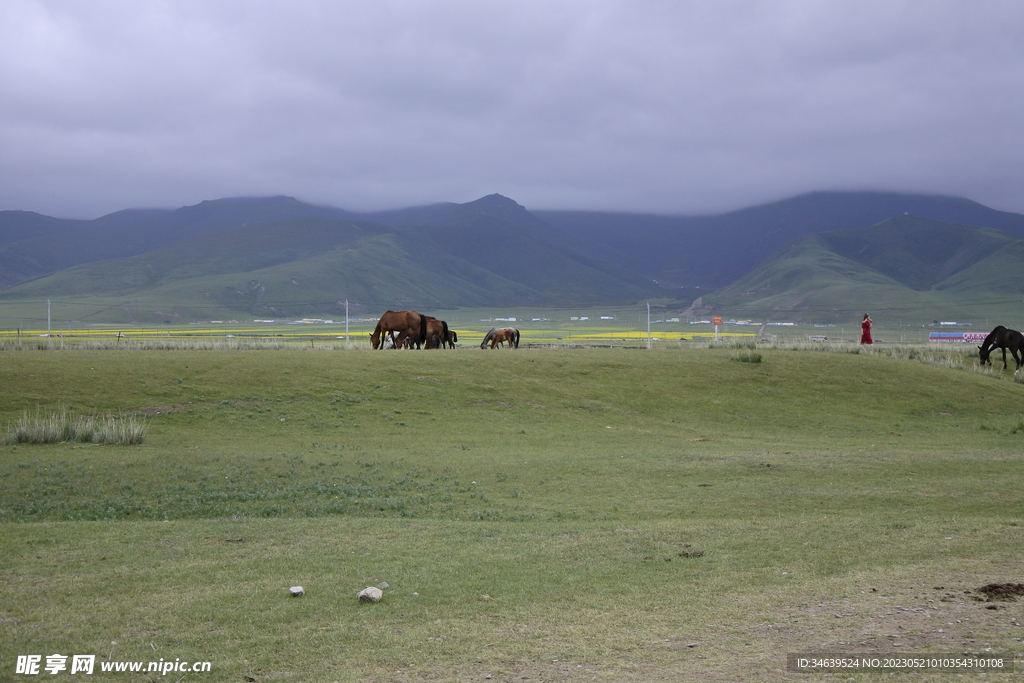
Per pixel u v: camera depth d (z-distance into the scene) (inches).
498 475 694.5
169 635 309.1
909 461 761.0
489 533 486.3
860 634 301.1
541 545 452.1
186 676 271.7
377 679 269.0
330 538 470.6
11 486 609.3
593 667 276.1
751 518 538.0
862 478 685.3
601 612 334.0
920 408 1197.7
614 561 416.2
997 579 371.2
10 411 908.0
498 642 301.3
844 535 470.0
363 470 707.4
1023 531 474.0
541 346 1860.2
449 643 300.5
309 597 354.3
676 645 295.0
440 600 350.3
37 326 5930.1
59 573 391.5
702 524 512.4
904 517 531.2
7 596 355.3
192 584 373.7
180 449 784.3
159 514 552.4
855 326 6993.1
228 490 619.8
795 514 551.5
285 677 271.1
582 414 1076.5
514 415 1048.8
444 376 1181.1
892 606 333.7
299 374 1130.0
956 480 670.5
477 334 4247.0
